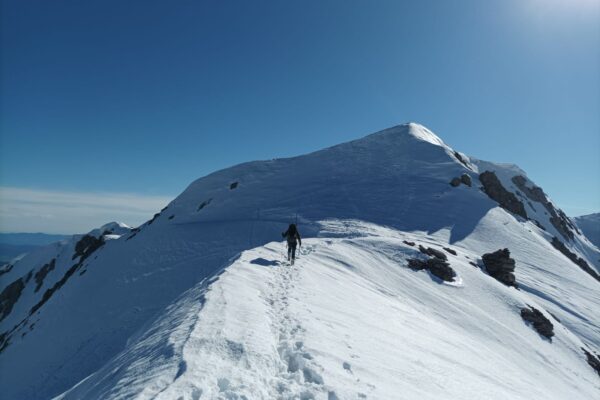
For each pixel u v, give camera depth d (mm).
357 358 8602
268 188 78438
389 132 94375
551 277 42500
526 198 94750
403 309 19969
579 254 85375
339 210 57781
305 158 93125
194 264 50312
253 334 8211
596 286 43656
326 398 6004
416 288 26984
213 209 74875
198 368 6145
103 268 64562
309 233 48312
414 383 8516
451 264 33094
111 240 94312
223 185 90375
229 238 56250
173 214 82625
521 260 45000
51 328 50438
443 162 72562
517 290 35844
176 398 5164
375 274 26344
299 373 6816
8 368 45750
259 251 23656
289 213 60531
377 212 55094
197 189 94188
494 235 48844
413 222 51031
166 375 5938
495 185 70125
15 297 106688
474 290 30188
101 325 42938
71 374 34844
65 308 55125
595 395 22594
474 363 14742
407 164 74438
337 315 12516
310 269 20219
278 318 10508
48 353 42625
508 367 18375
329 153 90500
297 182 77188
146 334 10602
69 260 108625
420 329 16797
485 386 11461
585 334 32406
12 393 37125
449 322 23812
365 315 14406
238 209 70062
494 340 23672
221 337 7605
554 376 22578
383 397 6672
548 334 28000
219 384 5914
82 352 38469
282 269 18812
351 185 68312
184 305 12008
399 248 32812
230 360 6797
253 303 11289
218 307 10055
